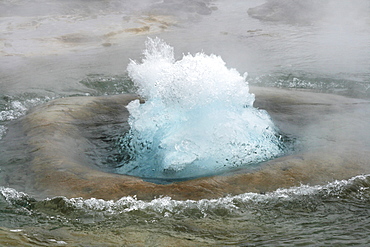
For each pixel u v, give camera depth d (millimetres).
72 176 3666
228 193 3387
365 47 9711
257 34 11781
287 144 4266
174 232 2881
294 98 5672
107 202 3277
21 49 10312
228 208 3189
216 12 15945
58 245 2676
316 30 12047
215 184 3504
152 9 15234
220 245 2678
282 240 2732
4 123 5250
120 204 3254
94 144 4520
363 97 6500
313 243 2688
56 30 12281
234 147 4145
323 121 4797
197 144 4133
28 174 3777
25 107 6328
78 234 2861
